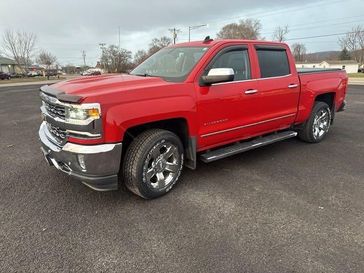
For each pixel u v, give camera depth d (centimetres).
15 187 382
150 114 320
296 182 402
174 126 382
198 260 250
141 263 246
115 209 329
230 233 287
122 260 249
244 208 333
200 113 368
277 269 239
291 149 549
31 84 3656
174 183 372
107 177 309
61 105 304
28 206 334
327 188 384
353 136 648
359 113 955
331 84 577
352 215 320
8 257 251
